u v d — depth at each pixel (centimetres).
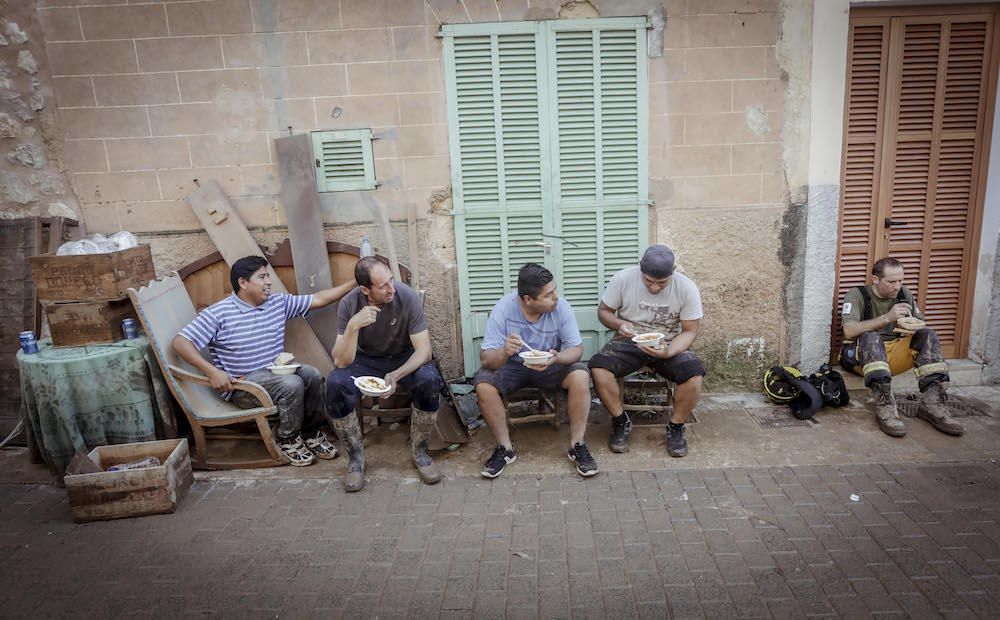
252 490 332
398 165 403
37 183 397
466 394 421
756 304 425
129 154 396
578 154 403
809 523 286
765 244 416
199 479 344
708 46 390
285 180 395
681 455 351
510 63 389
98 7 377
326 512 309
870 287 399
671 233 416
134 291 327
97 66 385
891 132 413
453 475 341
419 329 343
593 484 327
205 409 350
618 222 413
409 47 387
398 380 331
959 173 419
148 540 290
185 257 411
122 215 405
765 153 404
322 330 404
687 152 404
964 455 342
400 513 307
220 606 246
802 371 433
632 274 367
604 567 262
